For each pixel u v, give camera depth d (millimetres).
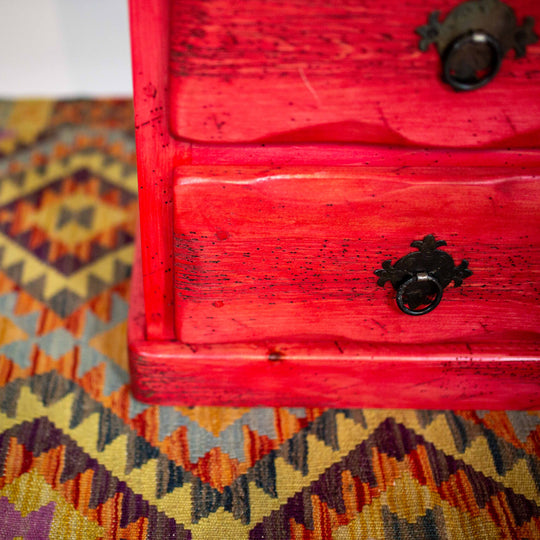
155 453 728
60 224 1040
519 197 552
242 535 656
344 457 732
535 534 663
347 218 569
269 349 704
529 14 444
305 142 524
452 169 551
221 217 562
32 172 1138
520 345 716
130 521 661
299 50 466
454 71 474
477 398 762
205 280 623
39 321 882
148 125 521
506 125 511
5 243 999
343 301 656
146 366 710
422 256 600
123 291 938
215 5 440
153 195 574
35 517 655
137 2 451
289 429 761
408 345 713
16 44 1293
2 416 754
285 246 593
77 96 1338
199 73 474
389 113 503
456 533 663
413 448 743
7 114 1267
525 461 733
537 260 609
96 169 1155
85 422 755
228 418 771
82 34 1326
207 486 698
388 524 669
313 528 663
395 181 542
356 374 722
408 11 445
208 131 509
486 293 646
